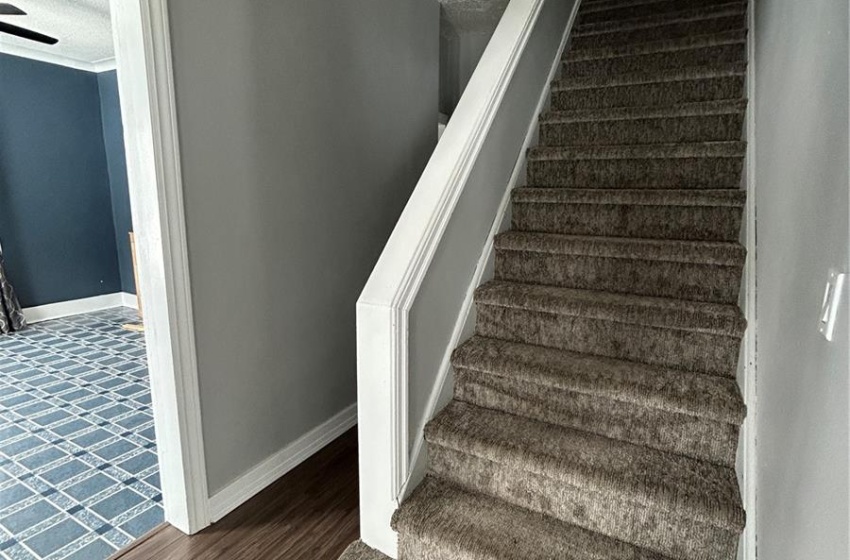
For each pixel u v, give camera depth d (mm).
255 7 1729
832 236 877
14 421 2598
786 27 1480
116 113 4734
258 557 1614
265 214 1877
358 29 2240
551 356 1668
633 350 1634
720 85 2189
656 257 1723
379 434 1441
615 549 1313
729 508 1214
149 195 1485
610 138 2252
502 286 1888
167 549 1643
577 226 2035
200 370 1676
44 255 4590
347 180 2295
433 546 1381
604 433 1514
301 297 2107
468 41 4746
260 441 1963
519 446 1446
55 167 4566
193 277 1613
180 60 1491
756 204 1643
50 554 1671
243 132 1739
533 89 2287
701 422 1388
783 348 1130
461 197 1689
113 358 3580
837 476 733
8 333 4184
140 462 2225
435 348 1619
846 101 859
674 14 2594
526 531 1370
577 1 2898
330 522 1782
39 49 4199
